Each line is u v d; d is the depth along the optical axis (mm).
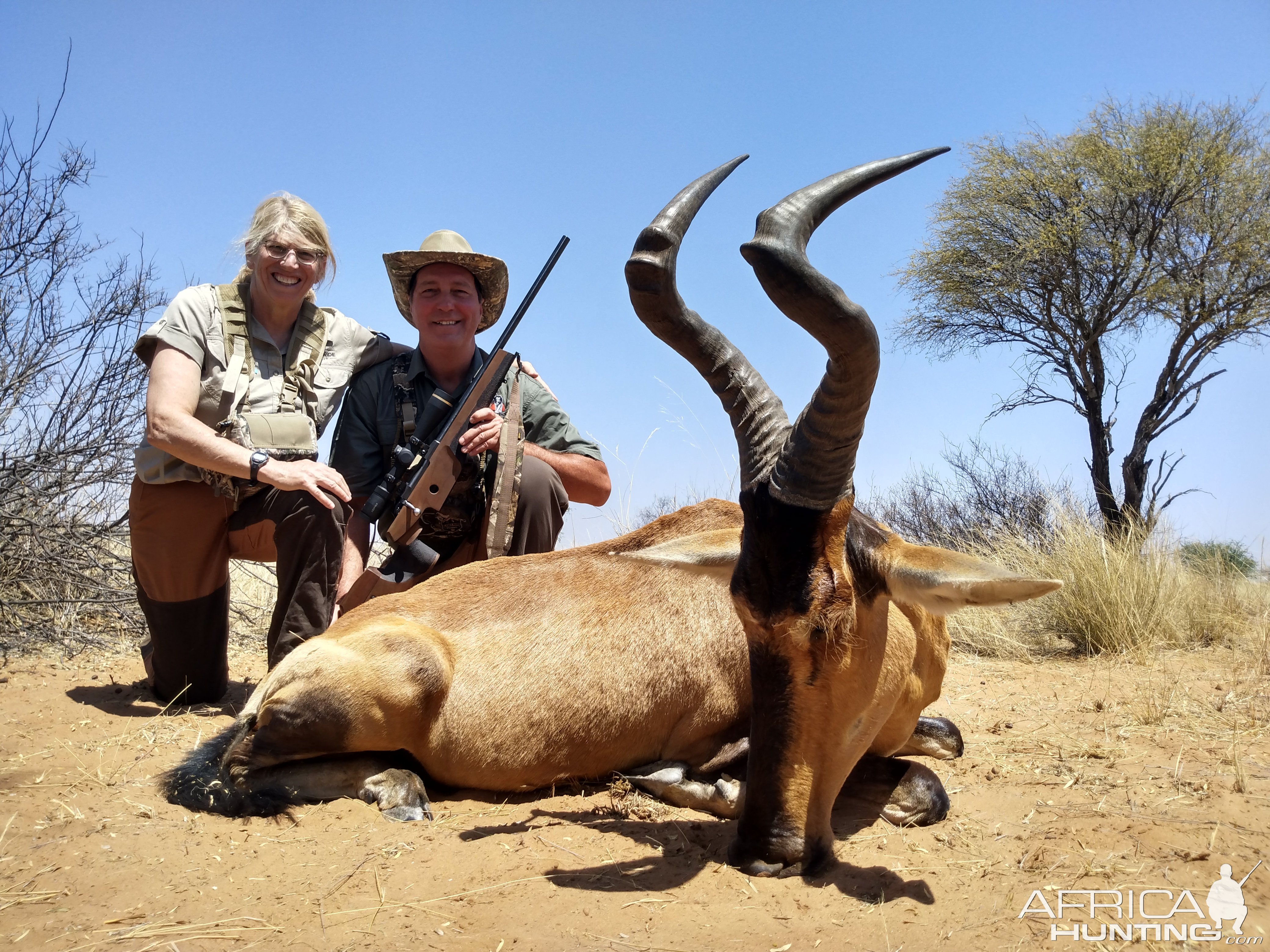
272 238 2180
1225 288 7465
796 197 1107
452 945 1167
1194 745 1939
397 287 2414
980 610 3365
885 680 1403
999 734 2094
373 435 2344
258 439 2141
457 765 1759
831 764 1323
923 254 8406
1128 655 2988
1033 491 5523
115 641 2828
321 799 1702
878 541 1324
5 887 1341
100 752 1891
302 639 2174
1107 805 1601
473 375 2285
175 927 1228
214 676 2295
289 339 2295
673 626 1781
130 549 2902
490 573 1932
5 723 2049
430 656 1726
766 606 1224
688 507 1872
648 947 1150
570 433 2533
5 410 3107
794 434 1197
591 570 1891
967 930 1171
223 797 1646
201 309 2168
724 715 1732
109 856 1438
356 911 1268
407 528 2162
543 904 1268
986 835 1487
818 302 1068
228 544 2248
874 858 1397
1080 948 1127
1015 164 7977
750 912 1224
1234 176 7492
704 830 1534
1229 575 4031
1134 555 3439
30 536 2869
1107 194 7617
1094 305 7875
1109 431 7977
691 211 1279
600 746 1765
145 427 2135
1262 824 1497
